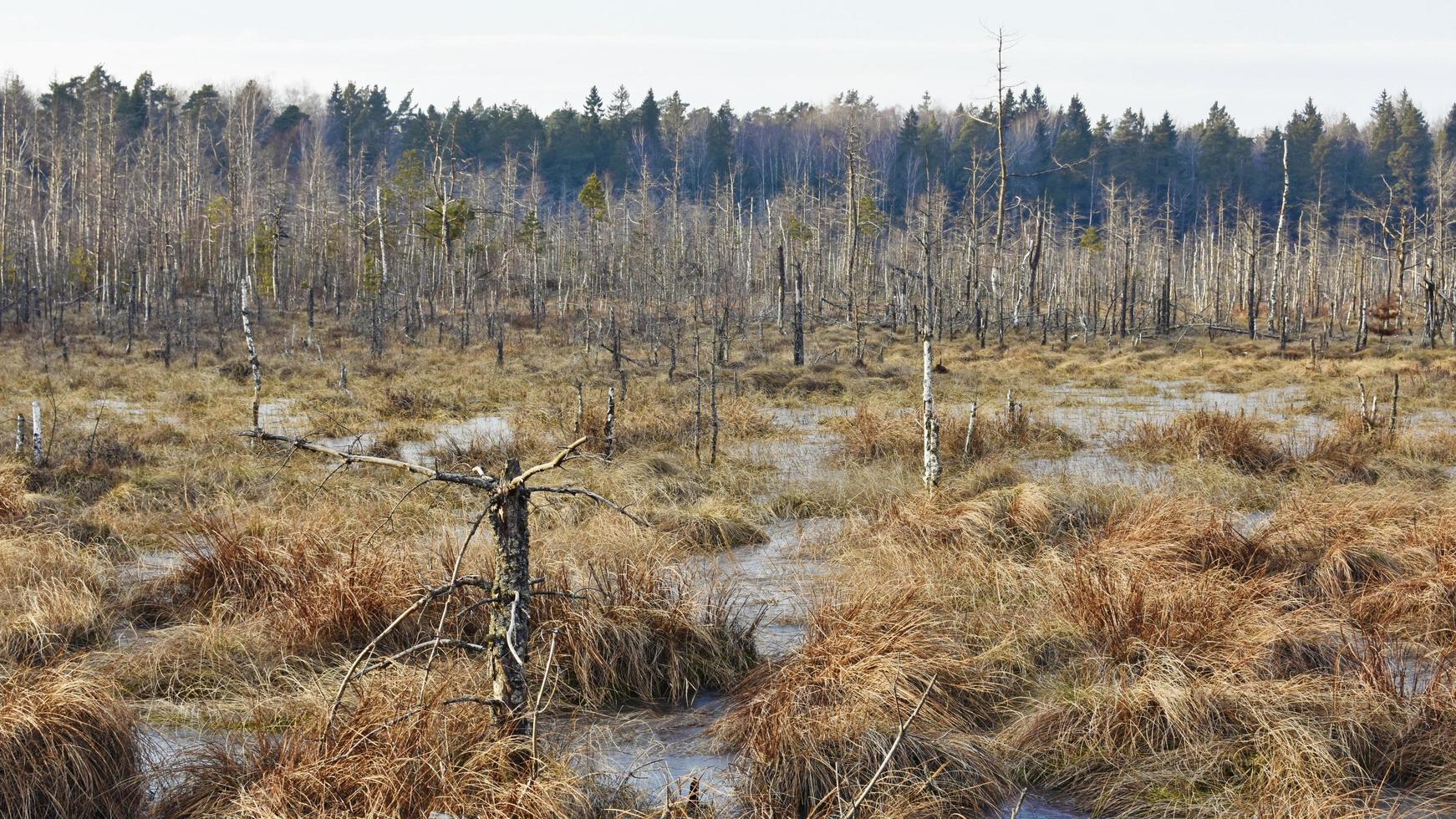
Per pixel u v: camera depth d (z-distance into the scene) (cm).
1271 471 1384
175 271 5091
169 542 951
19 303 4500
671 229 6869
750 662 672
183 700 611
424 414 2095
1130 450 1575
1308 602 746
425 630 682
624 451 1552
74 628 699
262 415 2031
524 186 9419
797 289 3297
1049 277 7019
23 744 460
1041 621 690
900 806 464
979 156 5197
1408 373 2775
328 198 6700
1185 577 736
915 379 2720
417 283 5388
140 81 9269
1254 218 5650
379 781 447
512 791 444
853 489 1227
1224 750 520
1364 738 525
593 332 4159
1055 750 539
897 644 614
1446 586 735
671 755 554
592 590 691
